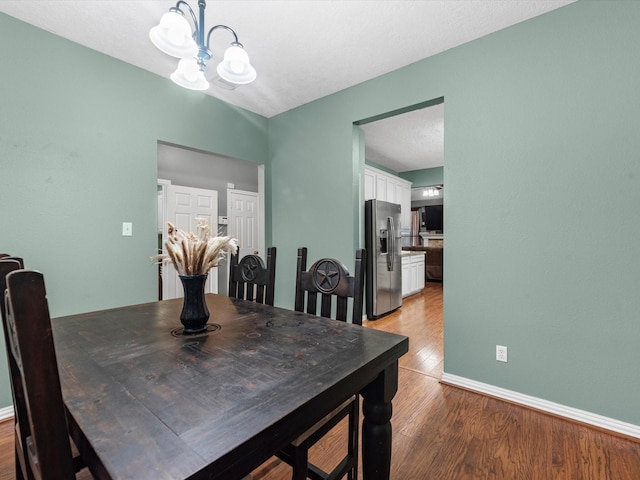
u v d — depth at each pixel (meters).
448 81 2.27
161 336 1.24
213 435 0.62
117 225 2.40
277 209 3.54
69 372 0.91
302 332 1.29
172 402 0.74
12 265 0.68
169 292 4.32
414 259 5.64
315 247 3.21
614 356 1.71
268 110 3.42
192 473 0.53
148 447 0.58
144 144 2.56
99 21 2.01
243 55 1.62
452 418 1.85
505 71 2.03
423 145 4.70
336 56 2.38
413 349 2.96
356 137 2.97
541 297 1.92
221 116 3.14
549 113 1.88
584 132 1.78
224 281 5.16
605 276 1.73
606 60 1.71
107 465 0.54
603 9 1.72
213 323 1.42
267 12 1.92
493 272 2.09
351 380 0.91
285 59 2.43
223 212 5.08
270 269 1.88
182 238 1.27
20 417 0.84
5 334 0.78
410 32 2.10
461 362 2.23
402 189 5.94
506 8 1.87
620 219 1.68
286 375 0.89
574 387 1.82
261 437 0.64
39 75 2.05
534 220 1.93
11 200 1.95
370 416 1.16
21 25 1.99
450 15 1.94
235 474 0.59
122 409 0.71
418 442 1.63
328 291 1.63
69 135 2.18
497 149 2.06
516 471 1.42
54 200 2.12
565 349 1.85
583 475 1.40
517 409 1.94
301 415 0.74
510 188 2.01
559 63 1.85
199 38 1.56
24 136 2.00
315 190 3.20
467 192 2.18
